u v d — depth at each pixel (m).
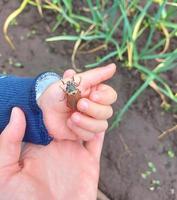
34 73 0.30
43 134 0.24
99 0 0.32
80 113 0.22
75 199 0.23
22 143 0.24
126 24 0.29
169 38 0.31
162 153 0.29
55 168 0.24
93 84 0.23
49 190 0.23
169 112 0.30
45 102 0.23
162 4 0.29
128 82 0.30
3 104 0.23
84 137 0.23
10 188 0.22
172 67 0.31
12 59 0.31
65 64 0.31
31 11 0.32
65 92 0.22
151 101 0.30
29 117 0.23
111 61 0.31
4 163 0.22
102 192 0.28
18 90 0.24
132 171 0.28
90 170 0.24
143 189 0.28
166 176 0.28
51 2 0.32
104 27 0.31
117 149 0.29
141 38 0.32
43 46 0.31
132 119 0.29
